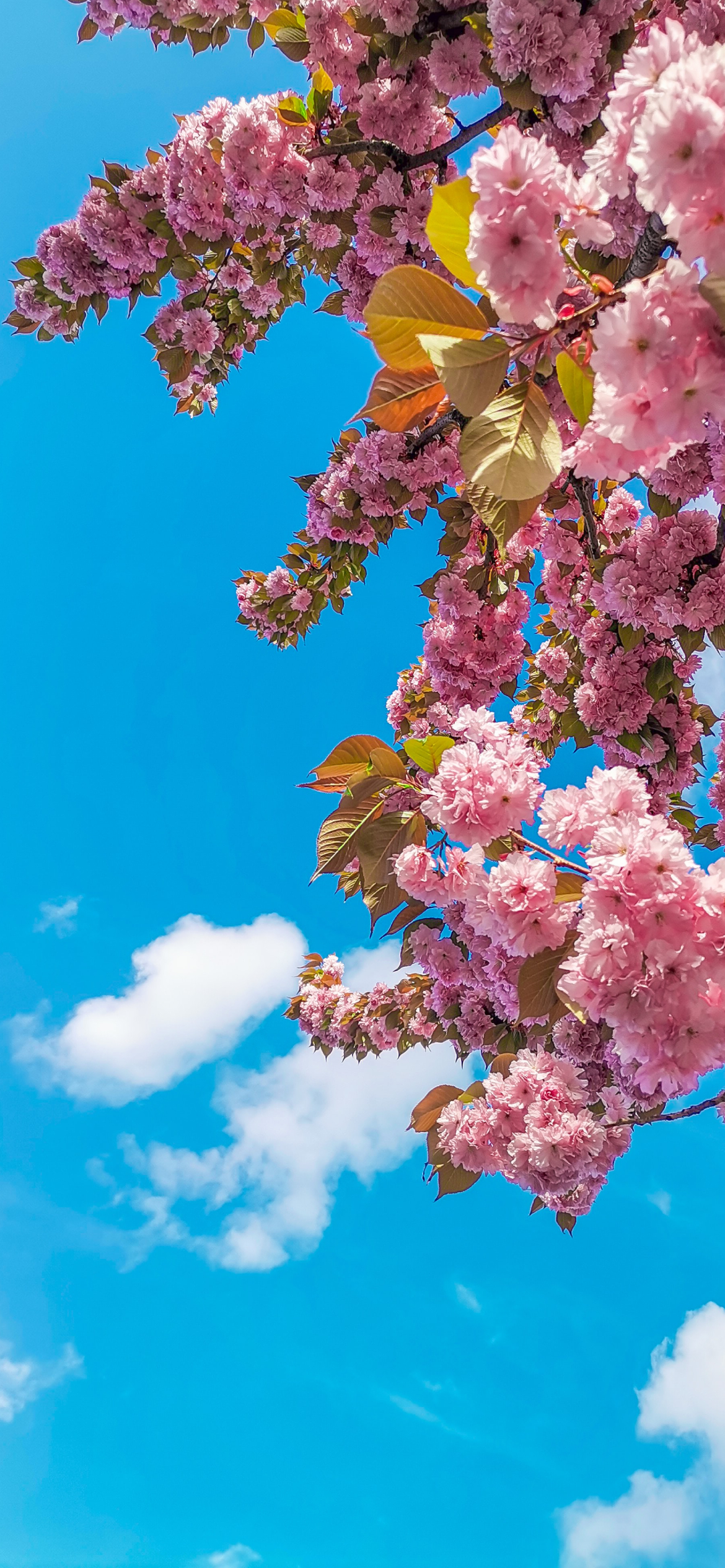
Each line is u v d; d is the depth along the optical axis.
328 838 2.47
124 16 3.49
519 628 4.23
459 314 1.08
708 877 1.33
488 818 1.82
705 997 1.33
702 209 0.87
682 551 3.32
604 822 1.62
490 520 1.29
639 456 1.13
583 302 1.13
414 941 3.85
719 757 3.73
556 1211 3.15
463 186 0.99
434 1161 2.78
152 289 3.74
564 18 2.42
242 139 3.33
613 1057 2.91
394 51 3.04
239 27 3.55
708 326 0.93
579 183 1.03
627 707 3.71
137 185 3.51
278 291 4.01
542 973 1.83
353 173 3.53
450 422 3.50
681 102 0.84
